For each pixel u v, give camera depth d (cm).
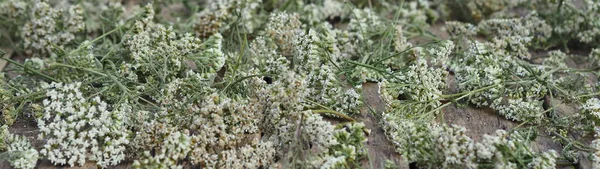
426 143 160
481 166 155
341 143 164
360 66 199
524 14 264
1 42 239
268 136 174
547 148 176
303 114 164
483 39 241
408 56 212
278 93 165
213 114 162
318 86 184
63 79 203
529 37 215
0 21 240
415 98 180
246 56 210
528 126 185
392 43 221
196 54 198
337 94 183
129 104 186
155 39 197
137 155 168
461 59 204
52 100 169
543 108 198
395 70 211
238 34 217
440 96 182
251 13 236
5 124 182
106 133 167
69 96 170
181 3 276
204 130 162
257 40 204
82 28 226
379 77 202
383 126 176
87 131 173
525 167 151
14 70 207
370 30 226
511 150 152
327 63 191
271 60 188
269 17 220
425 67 181
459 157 153
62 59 205
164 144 159
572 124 180
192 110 166
